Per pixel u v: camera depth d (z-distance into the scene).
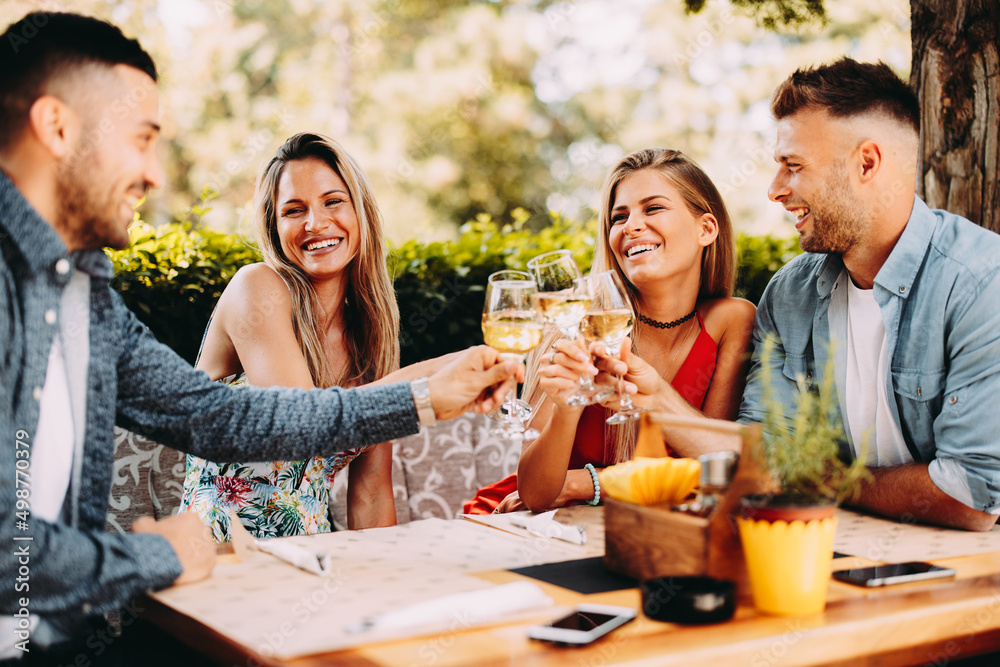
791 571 1.13
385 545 1.56
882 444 2.02
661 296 2.29
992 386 1.77
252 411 1.59
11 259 1.31
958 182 2.49
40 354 1.32
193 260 3.13
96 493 1.45
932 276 1.89
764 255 3.83
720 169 13.21
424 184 13.46
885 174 1.91
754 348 2.26
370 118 13.51
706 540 1.20
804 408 1.27
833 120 1.92
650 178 2.22
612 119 14.46
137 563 1.24
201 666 1.17
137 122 1.40
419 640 1.08
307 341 2.28
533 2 14.12
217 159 12.32
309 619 1.15
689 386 2.28
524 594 1.18
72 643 1.34
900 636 1.14
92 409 1.44
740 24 12.67
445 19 13.80
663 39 13.70
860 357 2.04
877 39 10.98
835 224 1.96
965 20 2.45
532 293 1.62
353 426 1.61
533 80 14.45
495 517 1.79
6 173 1.34
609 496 1.37
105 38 1.37
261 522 2.15
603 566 1.41
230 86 12.84
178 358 1.60
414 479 2.94
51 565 1.18
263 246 2.40
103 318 1.47
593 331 1.74
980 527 1.66
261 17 13.25
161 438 1.61
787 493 1.21
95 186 1.37
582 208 13.55
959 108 2.48
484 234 4.03
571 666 0.99
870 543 1.56
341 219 2.29
